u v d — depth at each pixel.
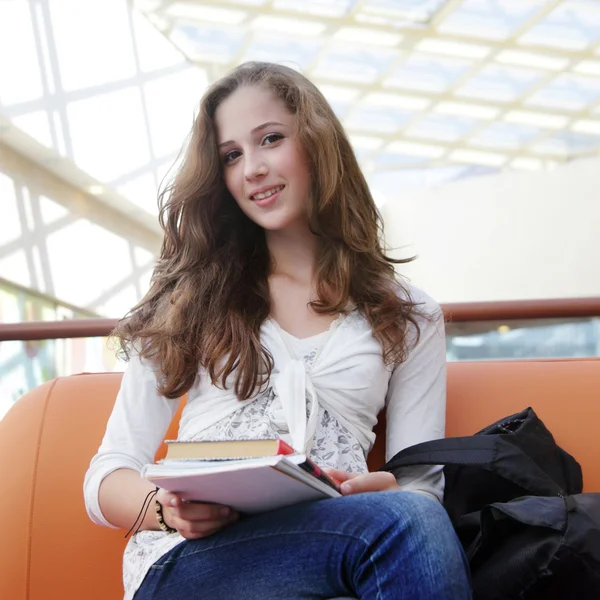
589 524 1.08
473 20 8.51
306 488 0.95
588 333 2.84
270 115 1.40
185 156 1.47
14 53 7.16
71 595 1.37
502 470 1.24
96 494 1.18
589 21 8.50
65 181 8.36
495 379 1.52
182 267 1.43
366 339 1.35
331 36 8.80
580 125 10.69
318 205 1.42
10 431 1.51
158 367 1.32
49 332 1.93
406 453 1.29
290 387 1.23
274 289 1.42
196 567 1.01
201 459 0.93
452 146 11.21
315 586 0.96
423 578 0.88
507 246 10.70
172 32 9.00
